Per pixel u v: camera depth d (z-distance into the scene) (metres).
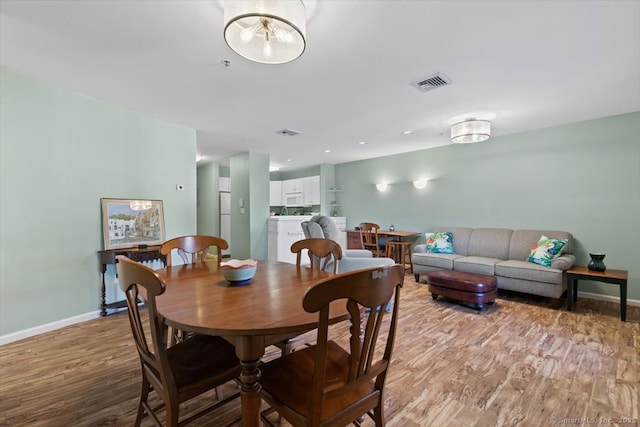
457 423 1.61
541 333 2.76
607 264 3.69
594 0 1.62
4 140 2.51
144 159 3.57
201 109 3.36
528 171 4.33
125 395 1.83
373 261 3.29
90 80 2.64
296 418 1.04
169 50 2.15
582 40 2.01
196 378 1.24
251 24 1.64
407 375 2.07
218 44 2.07
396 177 6.05
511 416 1.66
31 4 1.66
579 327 2.90
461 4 1.66
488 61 2.30
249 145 5.21
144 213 3.55
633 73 2.49
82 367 2.15
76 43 2.06
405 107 3.30
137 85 2.74
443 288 3.63
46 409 1.69
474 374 2.08
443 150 5.31
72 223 2.95
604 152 3.70
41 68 2.43
